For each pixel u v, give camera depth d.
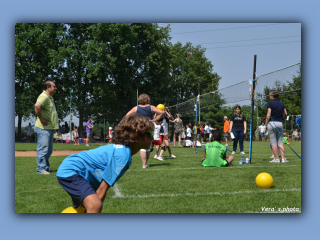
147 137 2.43
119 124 2.41
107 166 2.31
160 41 30.72
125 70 27.48
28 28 24.77
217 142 6.81
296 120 7.90
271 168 6.34
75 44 24.59
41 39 24.38
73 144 20.34
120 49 25.41
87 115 22.97
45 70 26.06
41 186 4.55
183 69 42.66
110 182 2.31
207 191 4.13
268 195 3.88
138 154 10.42
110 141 2.50
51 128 5.98
